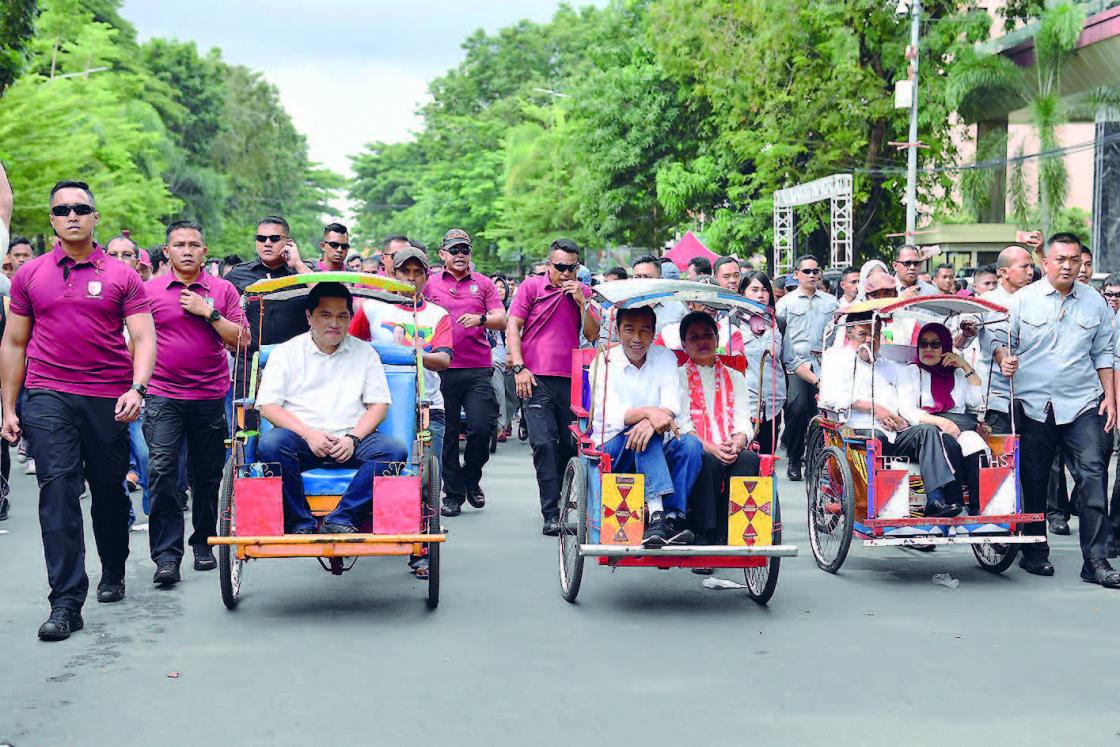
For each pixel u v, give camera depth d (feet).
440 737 15.85
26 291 21.40
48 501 20.98
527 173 185.37
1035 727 16.35
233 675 18.62
